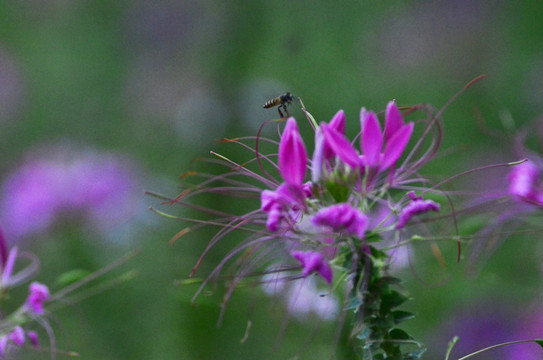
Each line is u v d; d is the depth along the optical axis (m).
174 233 1.41
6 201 1.45
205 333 1.21
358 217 0.92
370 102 1.95
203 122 1.41
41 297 1.03
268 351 1.16
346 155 0.94
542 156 1.25
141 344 1.31
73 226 1.41
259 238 0.98
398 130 0.94
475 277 1.23
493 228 1.15
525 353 1.25
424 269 1.24
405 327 1.25
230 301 1.18
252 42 1.41
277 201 0.95
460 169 1.70
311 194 0.95
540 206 1.10
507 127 1.63
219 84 1.41
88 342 1.32
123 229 1.42
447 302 1.25
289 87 1.76
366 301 0.93
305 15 1.86
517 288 1.27
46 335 1.31
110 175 1.46
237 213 1.24
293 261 1.04
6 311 1.30
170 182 1.53
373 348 0.93
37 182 1.43
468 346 1.25
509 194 1.10
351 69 1.97
